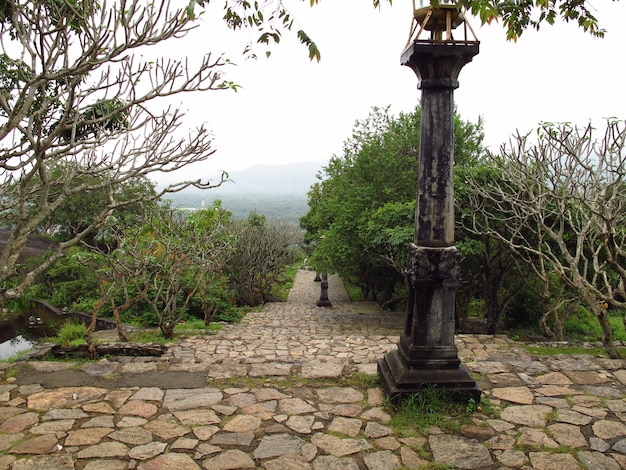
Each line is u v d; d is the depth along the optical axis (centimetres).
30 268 1817
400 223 1077
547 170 624
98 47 314
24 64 349
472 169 895
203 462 350
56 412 432
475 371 541
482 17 273
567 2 390
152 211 1021
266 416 427
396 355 482
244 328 977
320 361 605
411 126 1555
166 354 633
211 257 980
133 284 1110
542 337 918
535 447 369
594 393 475
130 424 410
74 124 348
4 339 1380
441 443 375
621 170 501
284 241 2155
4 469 336
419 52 404
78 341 686
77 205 2255
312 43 350
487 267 949
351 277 2058
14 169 331
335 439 384
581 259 906
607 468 340
